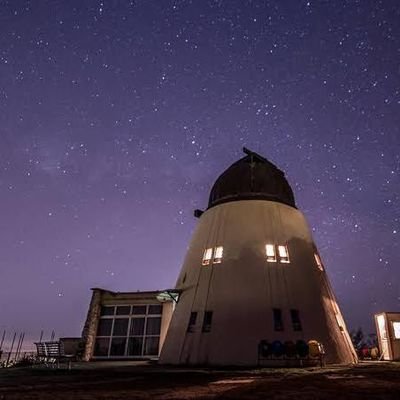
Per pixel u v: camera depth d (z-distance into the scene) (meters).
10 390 7.92
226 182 23.59
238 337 16.81
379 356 22.14
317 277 19.98
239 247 19.80
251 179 23.00
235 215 21.31
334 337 17.84
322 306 18.69
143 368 14.77
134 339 23.50
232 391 7.52
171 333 19.23
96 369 14.25
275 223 20.94
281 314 17.52
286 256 19.80
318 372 11.66
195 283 19.89
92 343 23.42
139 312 24.17
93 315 24.02
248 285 18.38
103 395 7.08
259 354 16.16
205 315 18.22
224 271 19.19
